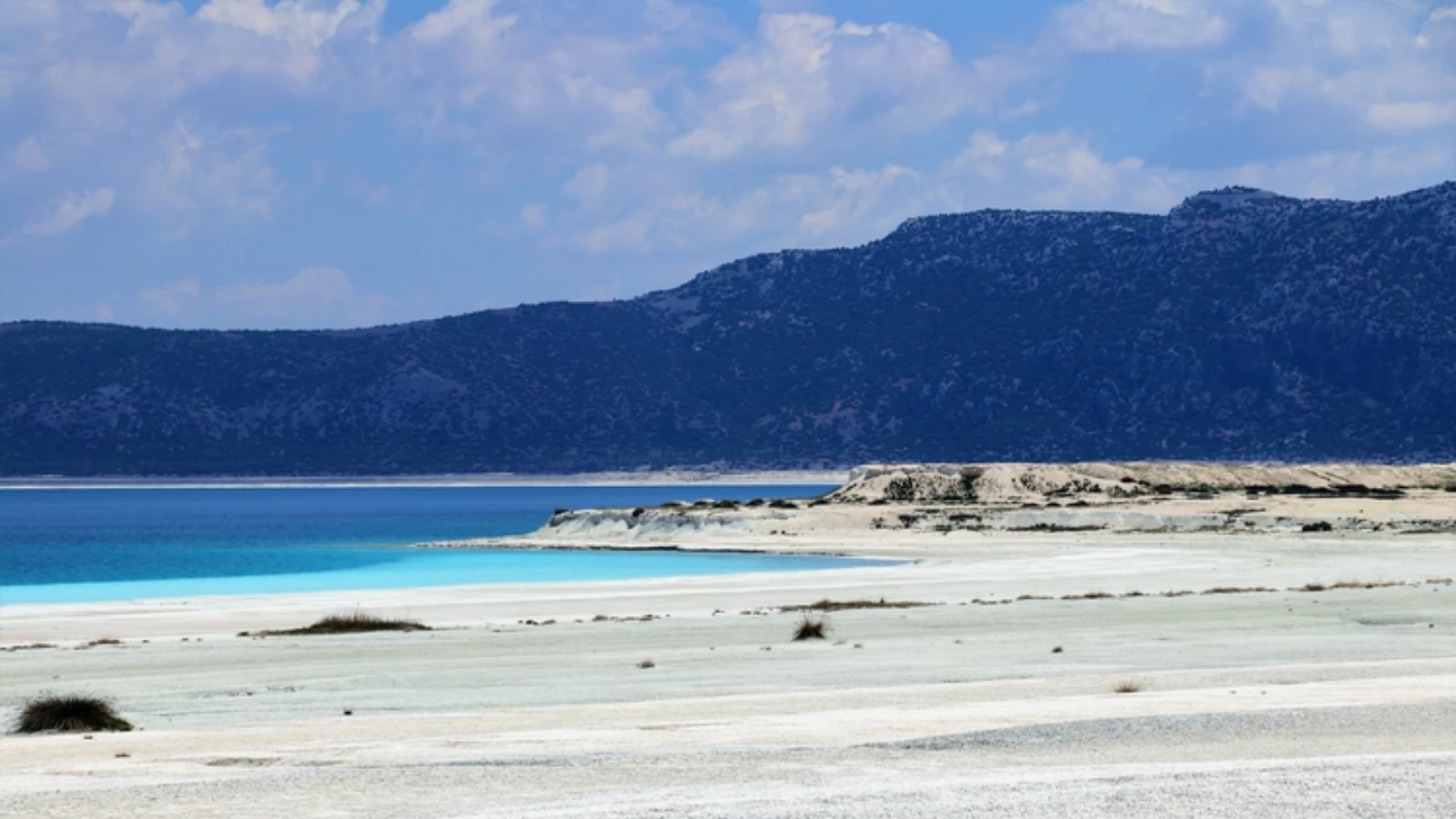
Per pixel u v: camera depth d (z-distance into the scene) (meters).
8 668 56.44
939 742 30.52
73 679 52.44
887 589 103.50
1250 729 31.81
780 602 92.44
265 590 117.62
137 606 92.69
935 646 58.31
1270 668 46.94
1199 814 22.50
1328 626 65.31
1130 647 56.62
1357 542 153.75
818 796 24.17
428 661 56.53
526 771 27.66
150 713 41.94
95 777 27.69
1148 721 32.94
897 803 23.53
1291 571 116.19
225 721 39.66
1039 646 57.62
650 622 75.50
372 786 26.19
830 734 31.86
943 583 108.38
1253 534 170.38
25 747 32.97
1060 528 186.88
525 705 41.62
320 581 128.88
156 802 24.80
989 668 49.66
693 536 191.25
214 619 83.44
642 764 28.17
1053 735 31.20
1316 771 25.92
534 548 186.12
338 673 52.09
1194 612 75.19
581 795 24.91
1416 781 24.89
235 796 25.27
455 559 164.38
